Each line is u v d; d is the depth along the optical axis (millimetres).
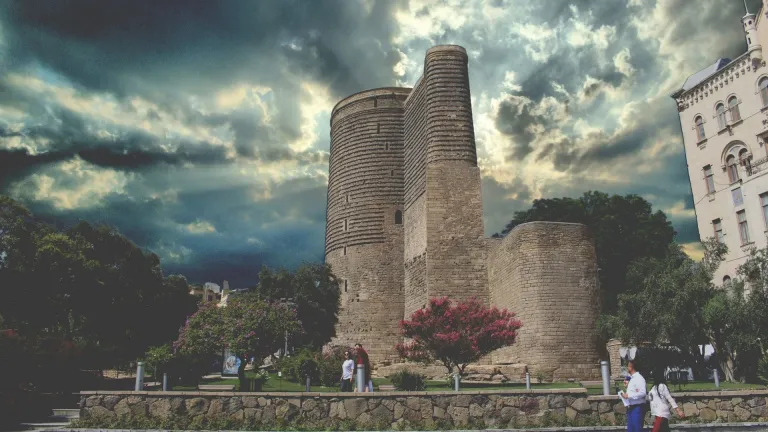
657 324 28188
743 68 39156
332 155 58094
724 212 39594
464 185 43344
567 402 15461
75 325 34000
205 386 25672
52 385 21938
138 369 16875
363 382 17078
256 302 23578
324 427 15102
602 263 49156
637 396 12328
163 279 46250
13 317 28172
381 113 54500
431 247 42250
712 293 28359
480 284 41812
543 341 34312
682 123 44188
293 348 42344
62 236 31391
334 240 54531
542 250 35906
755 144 37969
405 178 51594
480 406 15344
